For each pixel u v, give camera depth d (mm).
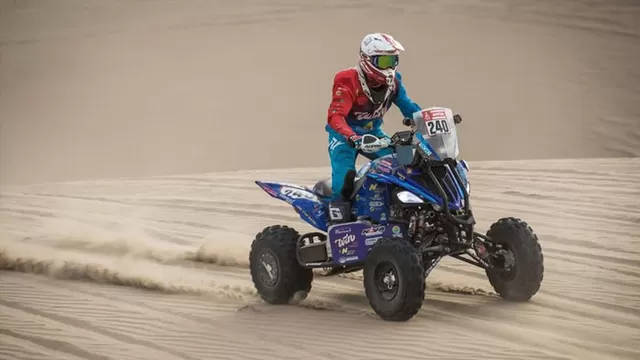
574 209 34594
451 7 102438
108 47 108062
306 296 23922
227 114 81000
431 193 21109
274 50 98500
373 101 22984
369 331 20234
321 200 24047
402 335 19734
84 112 86875
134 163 69875
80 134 80125
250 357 18984
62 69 102125
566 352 18203
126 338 20984
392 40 22375
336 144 23125
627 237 29828
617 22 89812
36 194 47156
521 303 22094
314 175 46812
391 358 18281
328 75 88500
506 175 42562
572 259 27125
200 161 68875
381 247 20750
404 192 21203
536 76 78875
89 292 25703
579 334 19469
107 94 91938
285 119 77625
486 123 69875
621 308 21578
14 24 119000
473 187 40094
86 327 22109
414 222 21516
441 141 20984
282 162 66562
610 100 71812
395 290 20562
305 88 85438
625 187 38344
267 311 22812
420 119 21203
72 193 46719
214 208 39812
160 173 66000
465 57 86125
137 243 33000
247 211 38625
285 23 107188
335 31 101375
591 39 86562
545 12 95562
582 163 45031
